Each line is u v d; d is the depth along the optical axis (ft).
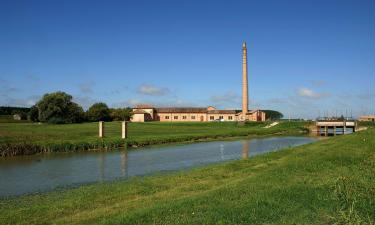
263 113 526.98
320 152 108.06
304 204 46.09
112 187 69.72
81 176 91.66
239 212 42.42
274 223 39.14
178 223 39.04
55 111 380.58
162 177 83.15
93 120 450.71
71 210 50.98
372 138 155.74
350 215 41.52
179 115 552.00
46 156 132.46
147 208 46.11
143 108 542.16
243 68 474.49
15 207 57.57
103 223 40.37
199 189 63.46
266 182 60.44
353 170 71.31
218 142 216.74
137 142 176.55
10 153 131.85
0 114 533.55
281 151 123.34
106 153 144.25
